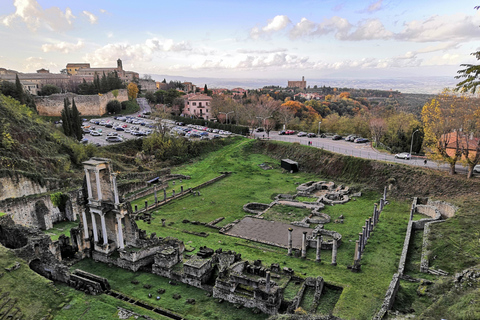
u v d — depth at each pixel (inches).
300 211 2281.0
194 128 5034.5
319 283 1251.2
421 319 938.7
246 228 2016.5
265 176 3211.1
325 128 4931.1
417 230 1856.5
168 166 3550.7
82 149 3026.6
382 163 2726.4
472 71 915.4
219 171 3368.6
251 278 1263.5
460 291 1053.8
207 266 1358.3
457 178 2253.9
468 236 1558.8
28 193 2178.9
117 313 1108.5
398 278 1274.6
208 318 1123.3
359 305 1157.7
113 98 6427.2
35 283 1154.0
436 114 2316.7
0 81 4015.8
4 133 2423.7
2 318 987.9
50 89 6181.1
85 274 1320.1
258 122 5319.9
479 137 2133.4
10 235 1437.0
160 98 7549.2
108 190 1492.4
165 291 1290.6
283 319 961.5
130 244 1595.7
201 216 2263.8
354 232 1904.5
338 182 2908.5
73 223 2132.1
